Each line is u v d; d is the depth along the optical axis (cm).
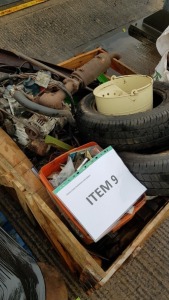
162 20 312
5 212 213
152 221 153
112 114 175
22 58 209
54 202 158
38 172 167
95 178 149
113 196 150
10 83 192
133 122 162
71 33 336
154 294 187
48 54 316
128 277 191
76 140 188
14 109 179
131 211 155
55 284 167
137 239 148
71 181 143
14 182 150
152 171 156
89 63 196
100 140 172
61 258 188
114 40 332
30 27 339
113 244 168
